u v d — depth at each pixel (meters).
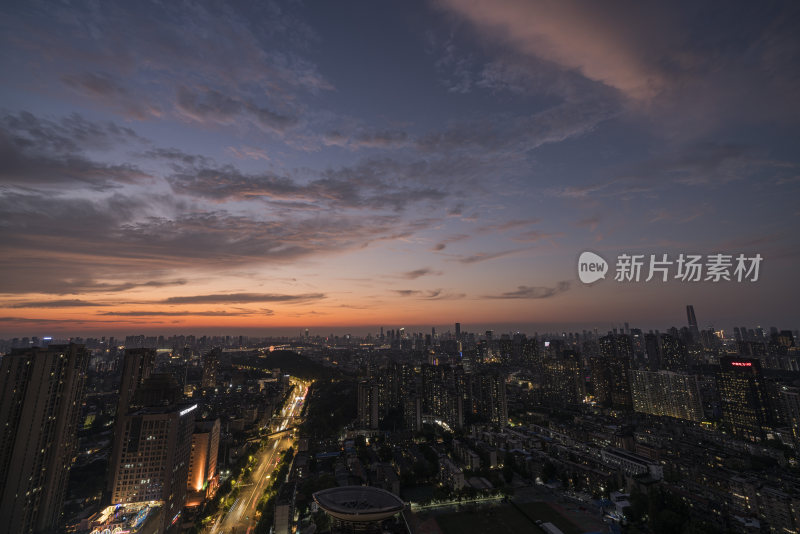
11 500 175.50
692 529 166.88
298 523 192.62
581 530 193.75
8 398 182.12
